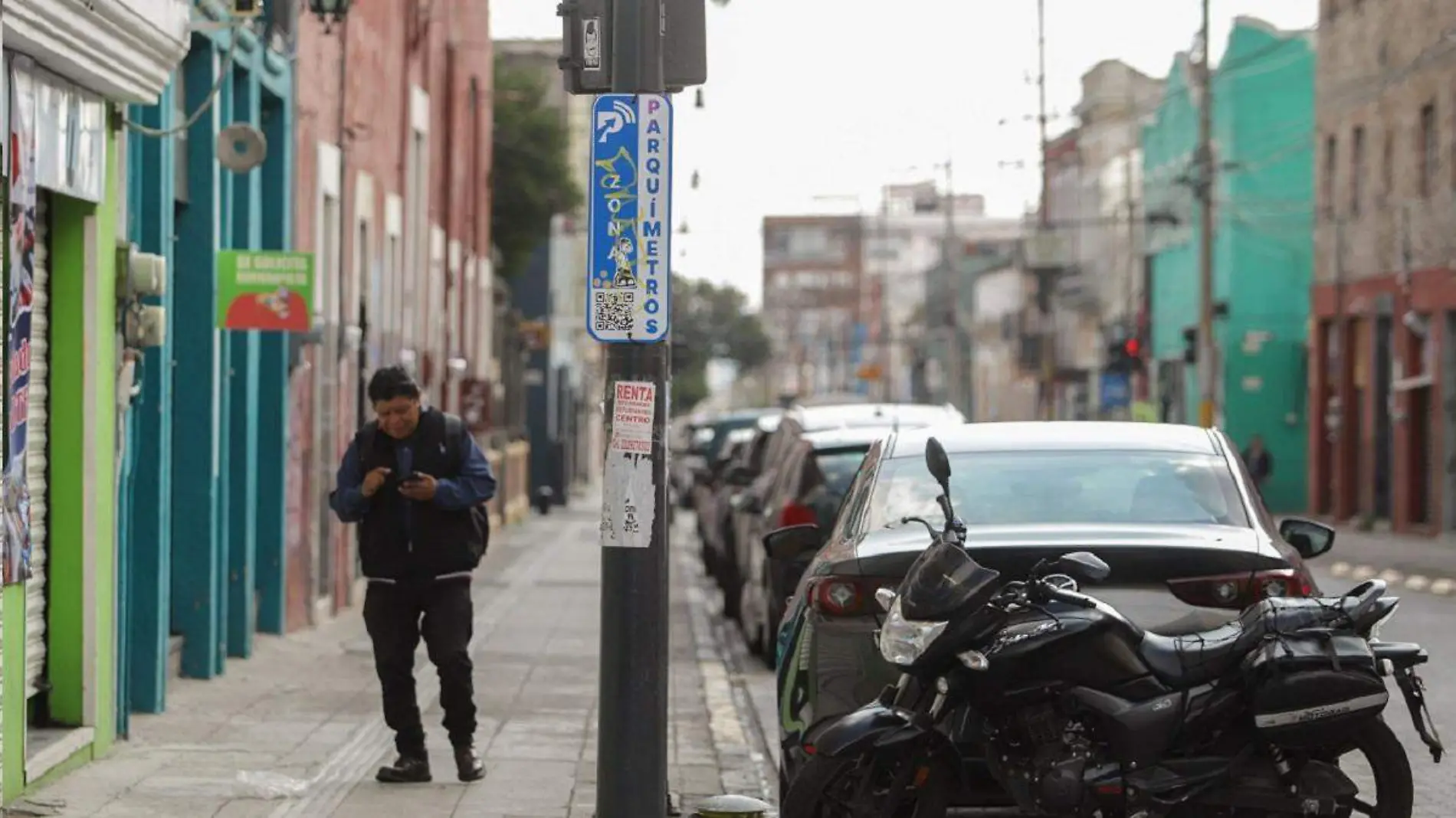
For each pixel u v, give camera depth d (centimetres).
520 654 2847
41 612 1730
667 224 1401
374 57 3831
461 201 5784
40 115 1573
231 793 1623
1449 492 6322
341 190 3397
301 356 3041
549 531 6869
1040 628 1194
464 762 1725
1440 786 1733
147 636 2091
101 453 1764
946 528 1268
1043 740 1199
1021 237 12669
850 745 1198
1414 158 6706
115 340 1814
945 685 1210
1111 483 1469
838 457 2712
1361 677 1170
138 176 2052
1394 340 6844
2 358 1432
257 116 2691
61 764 1670
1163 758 1186
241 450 2652
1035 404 12556
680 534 7250
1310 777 1185
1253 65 8694
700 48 1418
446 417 1692
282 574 2917
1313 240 8069
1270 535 1404
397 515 1680
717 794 1753
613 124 1399
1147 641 1199
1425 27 6588
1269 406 8669
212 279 2409
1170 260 9744
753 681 2691
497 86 8588
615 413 1401
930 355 16388
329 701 2231
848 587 1401
